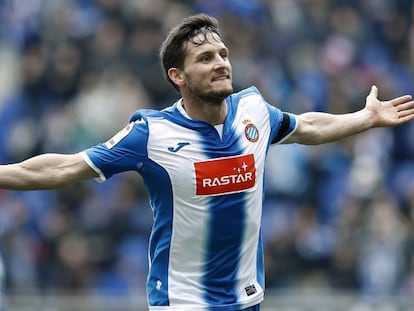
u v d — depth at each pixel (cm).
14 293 4191
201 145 2078
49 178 2056
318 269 4356
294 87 5078
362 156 4762
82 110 4891
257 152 2117
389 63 5431
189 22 2086
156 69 4966
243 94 2159
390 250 4284
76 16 5269
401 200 4666
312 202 4631
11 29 5544
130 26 5116
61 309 3891
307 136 2212
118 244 4431
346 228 4422
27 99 5003
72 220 4481
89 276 4369
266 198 4572
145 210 4497
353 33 5444
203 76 2056
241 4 5312
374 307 3800
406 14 5603
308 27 5366
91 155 2069
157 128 2080
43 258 4412
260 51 5156
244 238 2105
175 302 2108
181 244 2098
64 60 5022
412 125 4866
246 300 2116
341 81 5134
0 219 4438
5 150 4928
